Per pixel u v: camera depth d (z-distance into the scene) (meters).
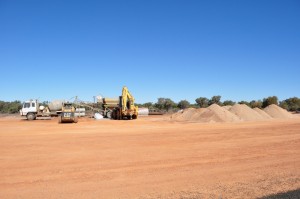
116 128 31.72
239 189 10.16
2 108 90.94
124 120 45.03
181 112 49.47
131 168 13.88
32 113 48.25
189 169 13.71
